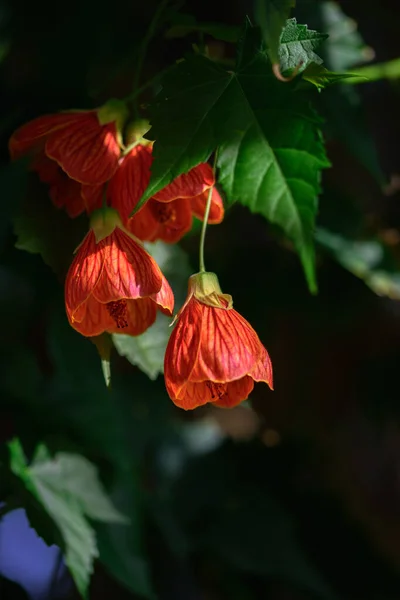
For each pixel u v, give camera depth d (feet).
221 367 2.11
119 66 2.53
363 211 2.83
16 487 2.42
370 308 2.90
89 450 2.58
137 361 2.33
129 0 2.58
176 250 2.49
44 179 2.27
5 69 2.52
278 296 2.89
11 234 2.51
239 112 2.13
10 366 2.60
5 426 2.57
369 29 2.81
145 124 2.23
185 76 2.13
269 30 2.06
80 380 2.57
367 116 2.83
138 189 2.17
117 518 2.50
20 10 2.50
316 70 2.13
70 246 2.30
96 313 2.18
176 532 2.89
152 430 2.83
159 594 2.89
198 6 2.67
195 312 2.17
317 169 2.13
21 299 2.76
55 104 2.51
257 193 2.15
